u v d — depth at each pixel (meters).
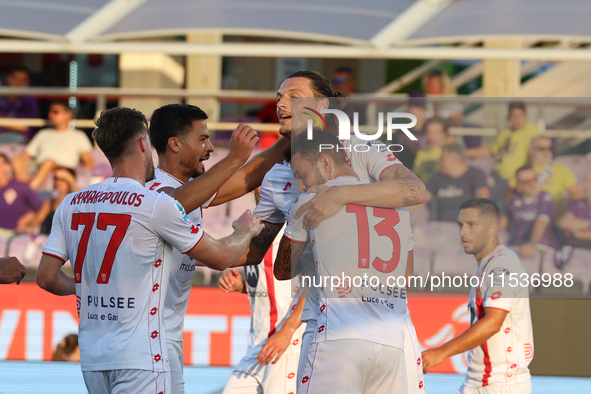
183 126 9.59
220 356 16.95
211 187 8.45
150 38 24.72
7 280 8.95
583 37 17.73
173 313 9.57
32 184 18.84
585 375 11.27
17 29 18.12
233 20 18.64
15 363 16.88
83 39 18.48
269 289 11.84
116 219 7.74
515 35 17.94
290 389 11.48
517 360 10.28
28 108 19.83
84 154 19.27
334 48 18.77
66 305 17.22
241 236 8.46
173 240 7.77
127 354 7.59
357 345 7.79
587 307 11.00
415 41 18.44
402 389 8.08
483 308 9.84
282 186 9.53
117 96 20.27
